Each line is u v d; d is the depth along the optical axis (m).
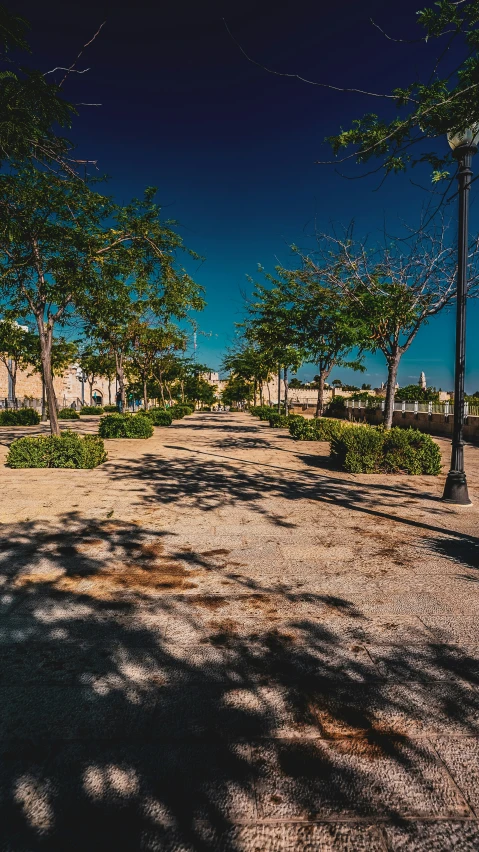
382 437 9.79
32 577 3.90
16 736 2.04
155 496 7.14
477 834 1.61
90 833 1.58
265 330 13.79
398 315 10.34
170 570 4.09
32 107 4.69
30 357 27.34
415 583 3.85
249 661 2.65
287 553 4.59
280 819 1.65
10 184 6.87
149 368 27.67
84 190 8.68
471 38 3.39
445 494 6.95
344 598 3.54
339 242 10.12
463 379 6.79
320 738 2.04
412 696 2.35
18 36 3.99
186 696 2.33
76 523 5.57
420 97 3.87
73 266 9.45
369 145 4.12
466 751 1.99
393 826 1.63
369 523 5.72
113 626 3.06
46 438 10.26
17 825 1.61
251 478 8.88
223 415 43.06
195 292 10.91
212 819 1.64
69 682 2.44
